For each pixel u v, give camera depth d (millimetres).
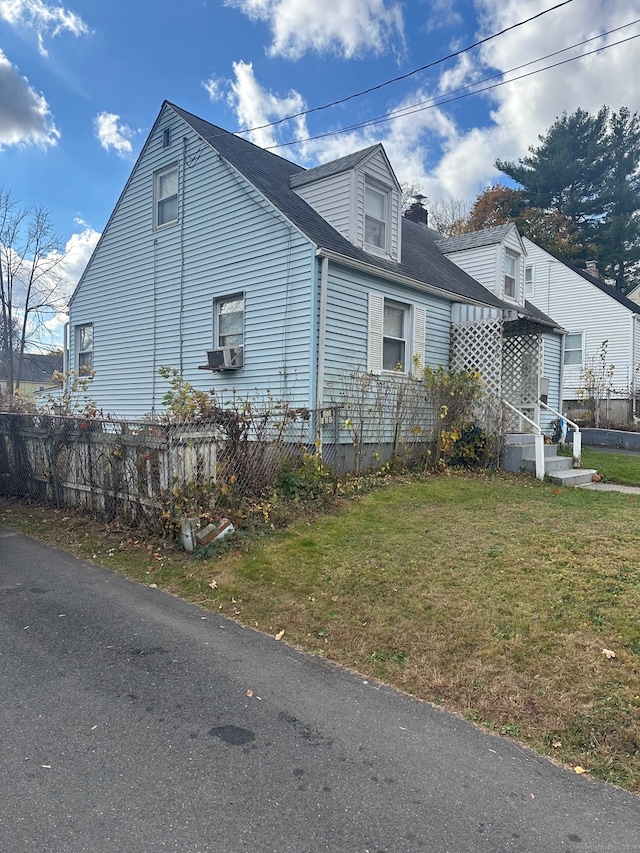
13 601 4180
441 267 12602
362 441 8516
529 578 4309
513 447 9836
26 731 2537
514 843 1904
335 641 3488
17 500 7754
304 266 8305
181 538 5180
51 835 1903
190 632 3643
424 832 1949
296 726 2602
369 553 4957
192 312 10305
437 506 6730
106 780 2199
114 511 6078
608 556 4770
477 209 37438
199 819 1993
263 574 4555
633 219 33062
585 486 8867
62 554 5379
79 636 3580
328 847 1872
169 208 10969
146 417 8031
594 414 18719
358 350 8961
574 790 2186
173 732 2539
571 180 34094
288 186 10500
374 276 9227
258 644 3475
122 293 11977
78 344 13344
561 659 3127
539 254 22984
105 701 2805
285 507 6145
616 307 20781
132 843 1873
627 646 3240
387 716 2689
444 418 9586
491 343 10320
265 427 6715
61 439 6855
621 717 2605
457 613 3748
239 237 9359
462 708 2758
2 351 22516
